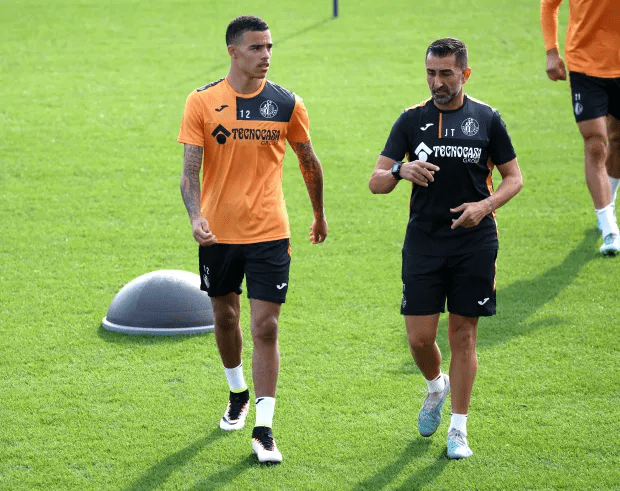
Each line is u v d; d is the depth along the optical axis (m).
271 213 17.39
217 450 17.28
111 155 40.34
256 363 17.16
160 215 33.06
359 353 21.78
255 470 16.50
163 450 17.28
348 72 53.66
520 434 17.64
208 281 17.75
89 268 27.94
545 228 30.73
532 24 62.97
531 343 21.94
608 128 28.86
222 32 63.12
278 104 17.33
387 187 16.56
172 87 51.12
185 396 19.58
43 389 19.86
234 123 17.06
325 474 16.34
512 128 43.28
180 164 39.19
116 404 19.16
